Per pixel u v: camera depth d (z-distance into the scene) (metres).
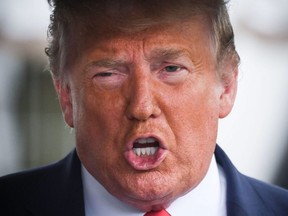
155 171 2.43
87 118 2.49
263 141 5.73
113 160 2.45
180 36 2.41
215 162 2.72
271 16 5.82
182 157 2.44
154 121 2.39
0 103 6.29
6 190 2.79
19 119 6.31
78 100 2.51
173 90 2.41
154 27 2.39
